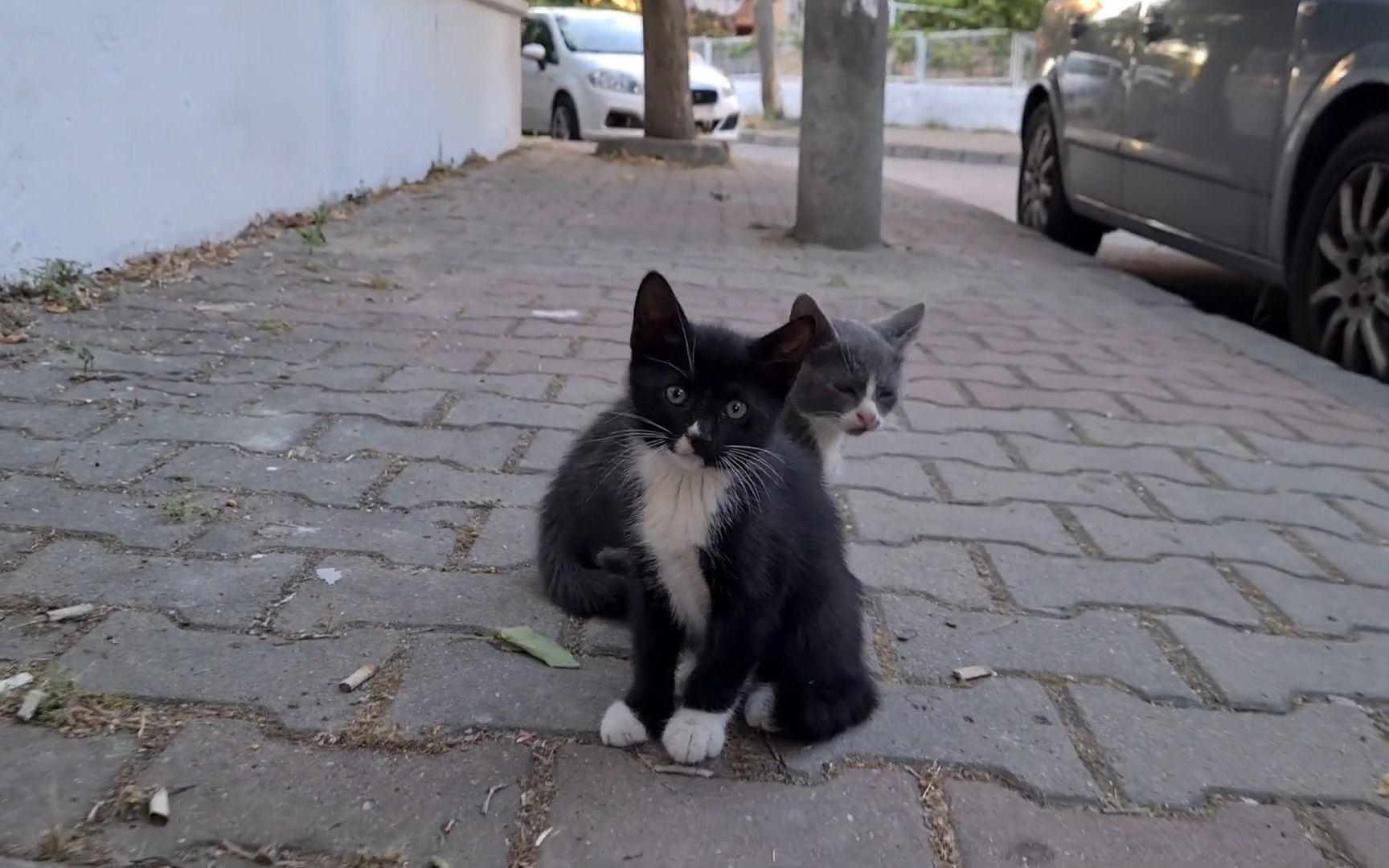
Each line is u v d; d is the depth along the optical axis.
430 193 3.09
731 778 0.94
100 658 0.99
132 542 1.14
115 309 1.71
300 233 2.27
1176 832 0.92
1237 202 2.20
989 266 2.67
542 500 1.20
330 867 0.85
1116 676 1.07
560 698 1.00
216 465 1.29
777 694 0.99
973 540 1.28
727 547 0.97
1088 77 2.82
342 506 1.23
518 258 2.31
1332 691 1.08
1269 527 1.35
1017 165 6.25
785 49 9.05
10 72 1.62
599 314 1.92
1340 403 1.79
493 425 1.44
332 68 2.64
